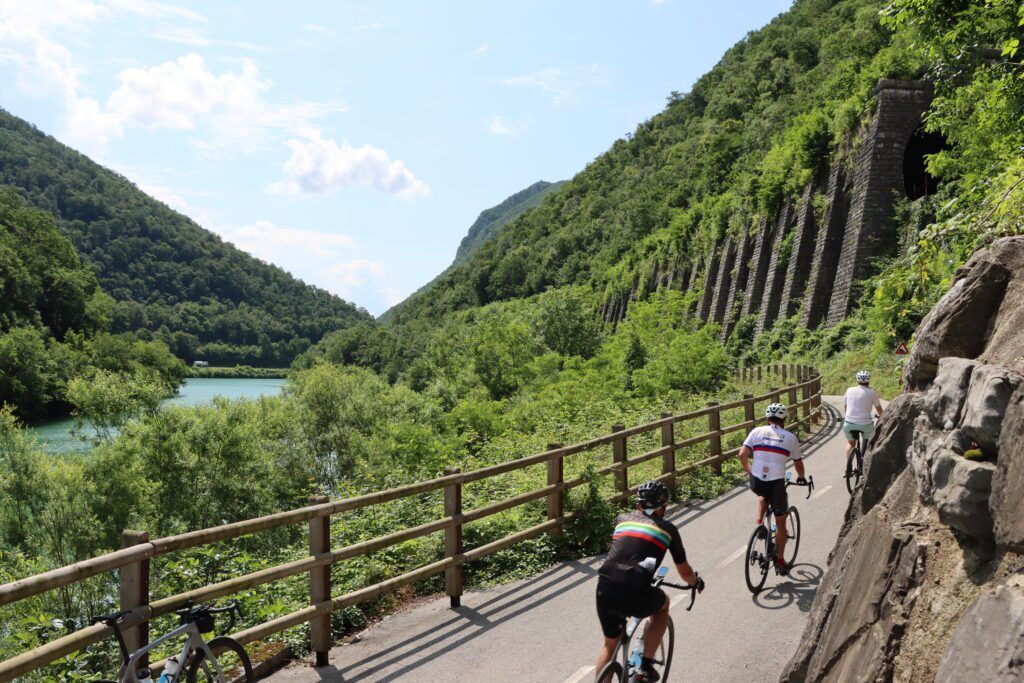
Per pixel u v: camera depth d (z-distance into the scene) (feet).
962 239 26.48
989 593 9.51
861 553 14.40
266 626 19.49
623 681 15.52
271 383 650.43
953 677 9.39
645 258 324.60
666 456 42.24
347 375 149.89
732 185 270.67
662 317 206.59
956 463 11.37
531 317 225.56
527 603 25.90
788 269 168.86
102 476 98.58
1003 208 23.39
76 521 91.91
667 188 426.92
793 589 25.62
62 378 276.00
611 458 51.11
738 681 18.75
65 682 20.07
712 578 27.30
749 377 129.80
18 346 253.24
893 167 139.85
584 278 472.85
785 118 306.55
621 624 15.67
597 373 139.54
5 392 241.55
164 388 121.70
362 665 20.88
